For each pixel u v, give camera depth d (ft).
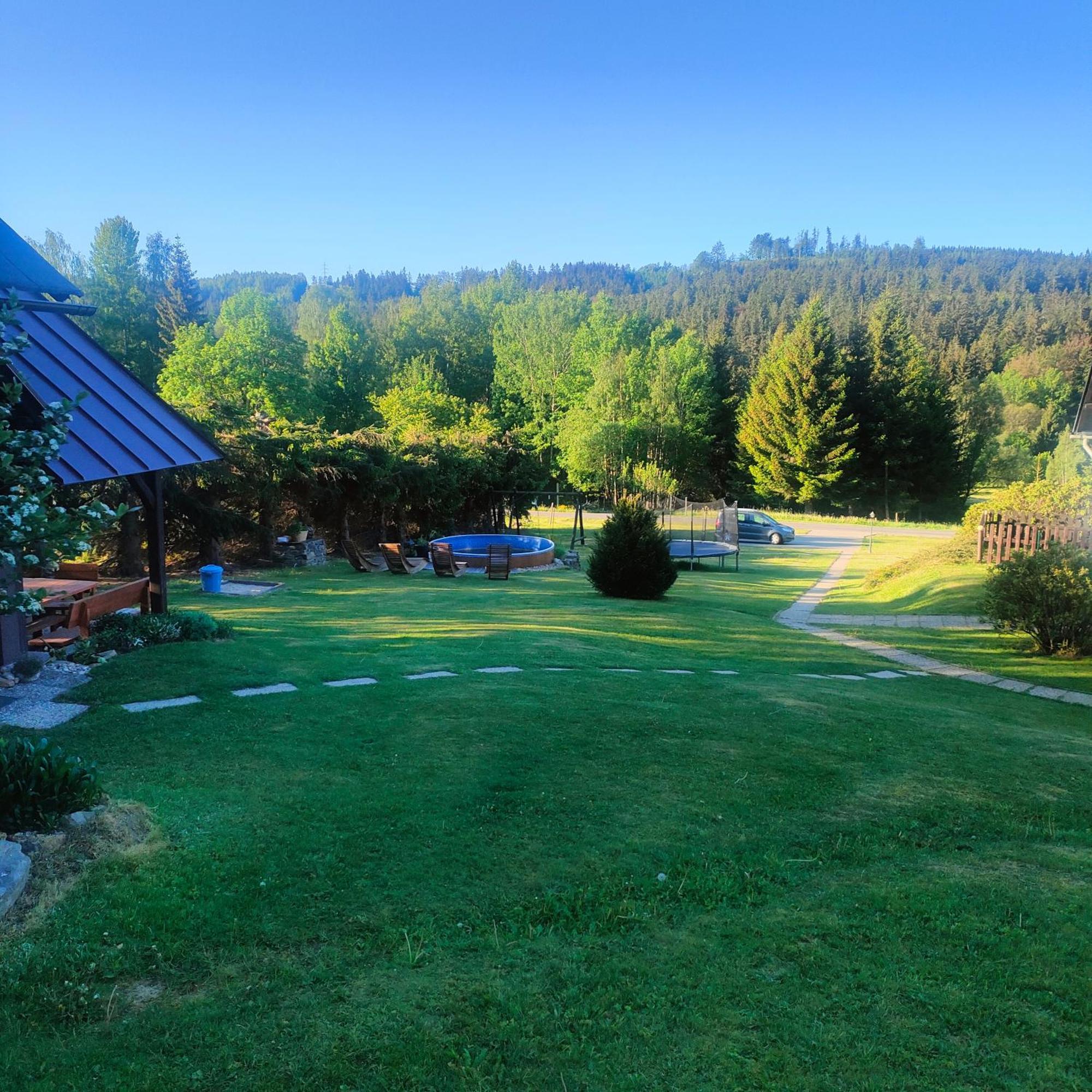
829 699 28.30
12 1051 9.31
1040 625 43.34
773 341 225.76
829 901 13.55
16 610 13.75
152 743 20.25
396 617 45.21
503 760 19.51
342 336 215.51
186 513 67.26
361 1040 9.70
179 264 210.59
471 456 105.91
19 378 15.03
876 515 185.26
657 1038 9.95
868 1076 9.36
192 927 11.89
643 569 60.08
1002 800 19.15
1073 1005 10.82
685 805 17.35
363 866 13.91
